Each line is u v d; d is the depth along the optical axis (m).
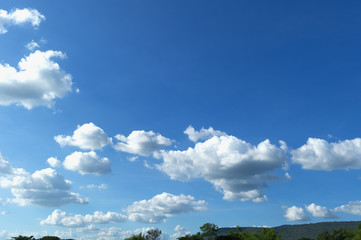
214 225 93.38
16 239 108.12
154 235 100.19
